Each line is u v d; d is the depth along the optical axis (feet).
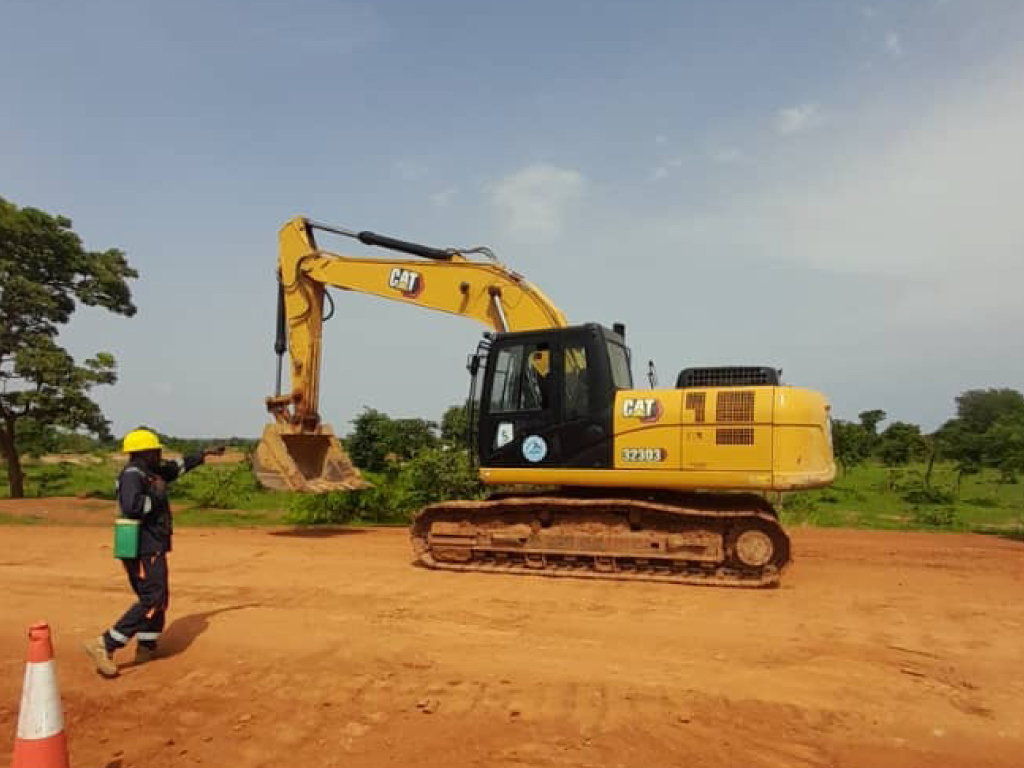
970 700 17.24
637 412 30.86
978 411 203.51
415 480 54.08
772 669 19.22
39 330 68.13
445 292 39.47
